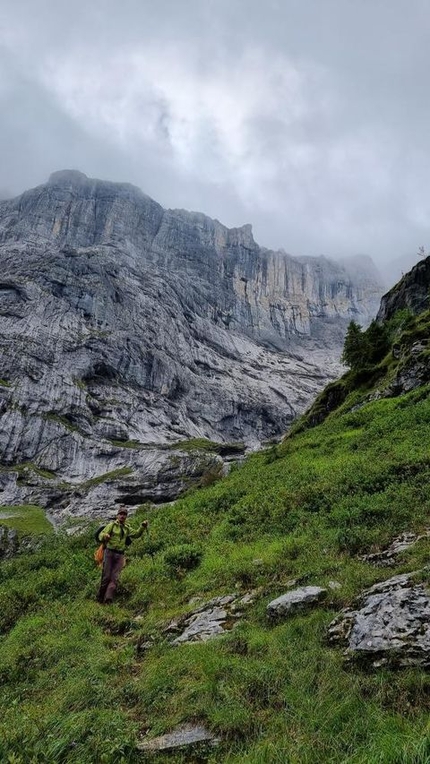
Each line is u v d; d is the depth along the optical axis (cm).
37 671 786
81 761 504
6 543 5872
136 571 1287
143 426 15288
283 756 468
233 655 692
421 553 882
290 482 1859
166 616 962
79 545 1928
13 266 19775
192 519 1806
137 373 17775
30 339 15700
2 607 1183
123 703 645
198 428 17762
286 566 1023
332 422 3519
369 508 1226
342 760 451
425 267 7625
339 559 991
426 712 491
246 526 1466
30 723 578
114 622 995
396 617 639
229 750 504
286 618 773
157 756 518
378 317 8719
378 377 4916
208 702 582
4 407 13175
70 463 12225
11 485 10544
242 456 13088
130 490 10144
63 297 18712
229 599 947
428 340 4112
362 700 532
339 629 676
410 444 1936
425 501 1211
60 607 1120
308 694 562
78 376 15725
